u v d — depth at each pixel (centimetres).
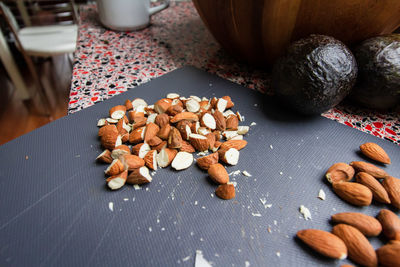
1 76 73
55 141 21
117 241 16
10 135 56
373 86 22
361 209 17
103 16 39
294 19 23
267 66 30
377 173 19
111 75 30
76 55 33
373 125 24
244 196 18
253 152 21
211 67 32
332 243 15
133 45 36
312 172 20
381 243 16
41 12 69
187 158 20
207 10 27
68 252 15
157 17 47
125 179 18
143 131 21
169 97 26
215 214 17
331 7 22
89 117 24
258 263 15
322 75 20
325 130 23
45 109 61
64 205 17
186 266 15
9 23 50
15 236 16
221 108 24
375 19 22
